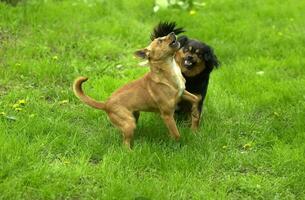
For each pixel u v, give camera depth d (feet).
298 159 31.63
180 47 34.86
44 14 53.57
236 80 42.68
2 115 35.22
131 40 51.42
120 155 31.07
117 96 32.58
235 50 49.26
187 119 37.27
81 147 32.40
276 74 44.45
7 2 54.95
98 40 50.01
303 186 29.43
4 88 40.45
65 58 45.83
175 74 32.53
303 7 61.72
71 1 59.62
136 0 62.08
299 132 34.88
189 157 31.48
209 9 61.52
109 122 35.88
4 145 30.89
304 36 52.65
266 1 64.49
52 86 41.22
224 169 31.48
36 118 35.01
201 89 36.47
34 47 46.75
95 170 29.86
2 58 44.91
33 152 30.81
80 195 28.17
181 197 28.12
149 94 32.53
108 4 59.88
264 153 32.68
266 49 50.62
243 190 29.40
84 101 32.65
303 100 39.50
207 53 35.70
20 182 28.27
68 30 50.98
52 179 28.71
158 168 30.66
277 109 38.68
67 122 35.50
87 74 43.52
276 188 29.37
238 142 34.55
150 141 33.35
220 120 37.22
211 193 28.53
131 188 28.02
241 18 58.44
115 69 45.16
